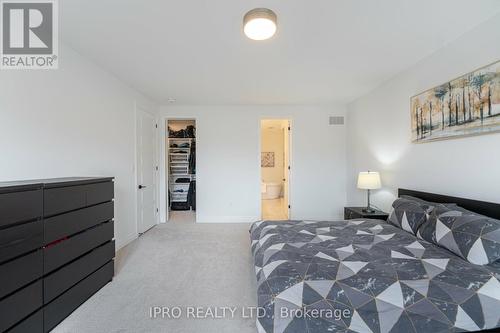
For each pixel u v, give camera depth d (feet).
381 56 8.35
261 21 5.58
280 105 15.69
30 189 4.93
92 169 8.84
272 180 26.61
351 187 14.96
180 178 19.66
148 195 13.69
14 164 5.98
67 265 5.94
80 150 8.20
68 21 6.19
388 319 3.87
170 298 6.65
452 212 6.07
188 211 18.97
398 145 9.98
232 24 6.36
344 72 9.84
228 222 15.55
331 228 7.72
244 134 15.72
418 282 4.30
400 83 9.82
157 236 12.33
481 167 6.30
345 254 5.51
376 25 6.44
